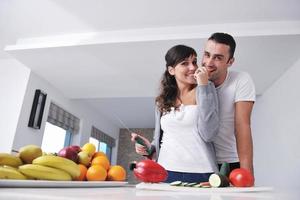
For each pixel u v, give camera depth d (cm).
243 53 208
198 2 179
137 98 387
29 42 235
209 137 84
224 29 198
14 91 259
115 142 556
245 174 60
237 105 95
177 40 198
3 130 244
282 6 179
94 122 441
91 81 284
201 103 82
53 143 330
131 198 30
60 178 57
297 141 211
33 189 43
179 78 101
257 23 196
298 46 196
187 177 84
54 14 200
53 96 305
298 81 211
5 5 193
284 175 227
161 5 184
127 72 255
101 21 206
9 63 272
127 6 187
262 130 277
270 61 218
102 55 225
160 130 101
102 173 77
